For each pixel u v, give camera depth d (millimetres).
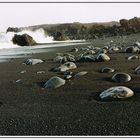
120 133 3539
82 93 5270
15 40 23328
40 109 4582
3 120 4188
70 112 4359
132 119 3916
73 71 7230
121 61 8633
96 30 38406
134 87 5336
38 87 6000
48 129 3793
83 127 3777
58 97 5156
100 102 4727
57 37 30984
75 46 18094
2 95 5543
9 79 7012
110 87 5492
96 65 8047
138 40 20438
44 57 11617
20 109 4645
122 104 4527
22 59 11445
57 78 6016
